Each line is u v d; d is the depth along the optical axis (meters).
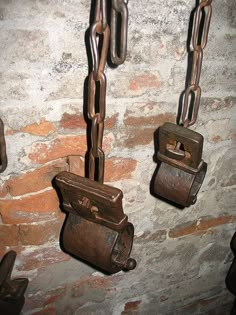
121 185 1.01
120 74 0.83
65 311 1.18
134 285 1.25
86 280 1.14
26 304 1.10
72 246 0.81
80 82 0.79
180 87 0.92
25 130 0.80
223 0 0.83
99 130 0.69
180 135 0.77
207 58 0.90
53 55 0.74
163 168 0.86
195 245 1.28
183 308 1.45
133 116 0.90
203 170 0.91
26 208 0.92
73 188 0.71
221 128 1.05
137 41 0.80
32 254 1.00
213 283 1.45
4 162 0.77
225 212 1.26
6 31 0.68
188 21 0.83
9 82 0.73
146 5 0.76
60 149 0.87
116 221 0.73
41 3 0.68
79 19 0.72
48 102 0.79
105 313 1.27
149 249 1.19
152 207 1.10
